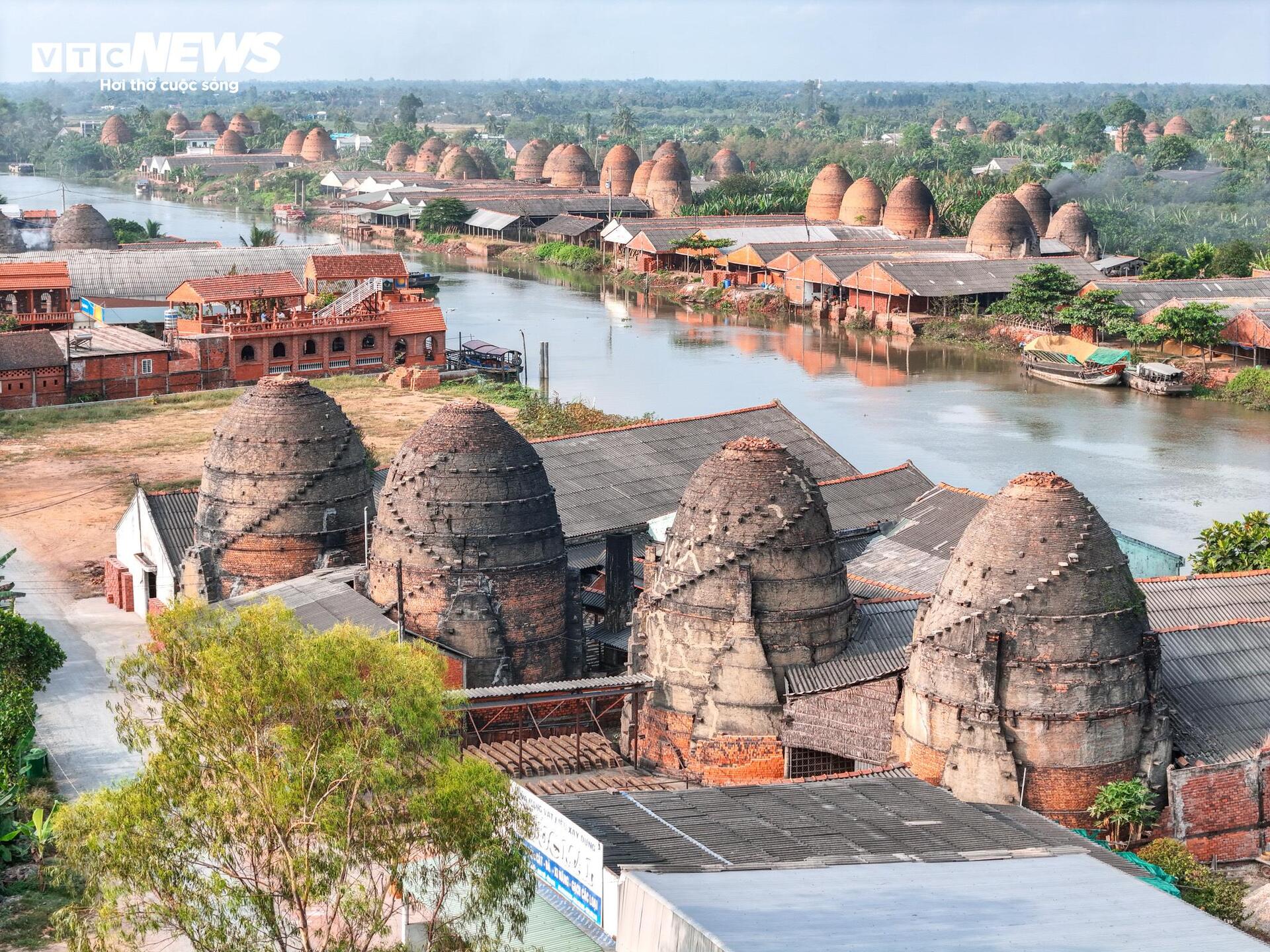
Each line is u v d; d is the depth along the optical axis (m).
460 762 46.69
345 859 44.12
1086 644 61.44
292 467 85.00
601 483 97.81
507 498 76.62
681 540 70.44
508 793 45.69
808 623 69.62
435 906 47.25
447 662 65.81
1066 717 61.31
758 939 41.66
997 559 62.41
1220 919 49.19
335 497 86.12
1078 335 195.00
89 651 87.38
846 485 97.81
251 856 45.78
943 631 62.66
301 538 85.00
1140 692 62.72
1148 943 42.66
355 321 173.62
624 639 83.75
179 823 44.81
